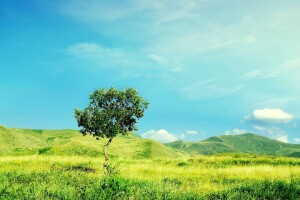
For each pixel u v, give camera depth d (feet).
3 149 377.91
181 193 38.47
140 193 35.65
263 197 38.75
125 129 75.56
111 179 39.96
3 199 31.99
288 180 53.26
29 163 88.28
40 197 32.35
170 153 381.60
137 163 113.50
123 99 74.79
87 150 245.65
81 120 74.74
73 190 35.58
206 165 112.78
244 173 75.66
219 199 38.83
